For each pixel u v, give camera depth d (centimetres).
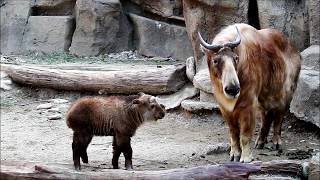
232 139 1323
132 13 2622
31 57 2534
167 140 1630
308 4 1823
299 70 1494
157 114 1203
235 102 1251
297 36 1872
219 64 1192
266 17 1889
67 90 2116
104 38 2566
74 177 1039
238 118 1291
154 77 1978
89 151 1464
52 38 2650
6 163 1084
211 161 1374
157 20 2577
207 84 1856
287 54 1441
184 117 1889
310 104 1623
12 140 1602
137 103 1195
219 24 1934
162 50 2492
